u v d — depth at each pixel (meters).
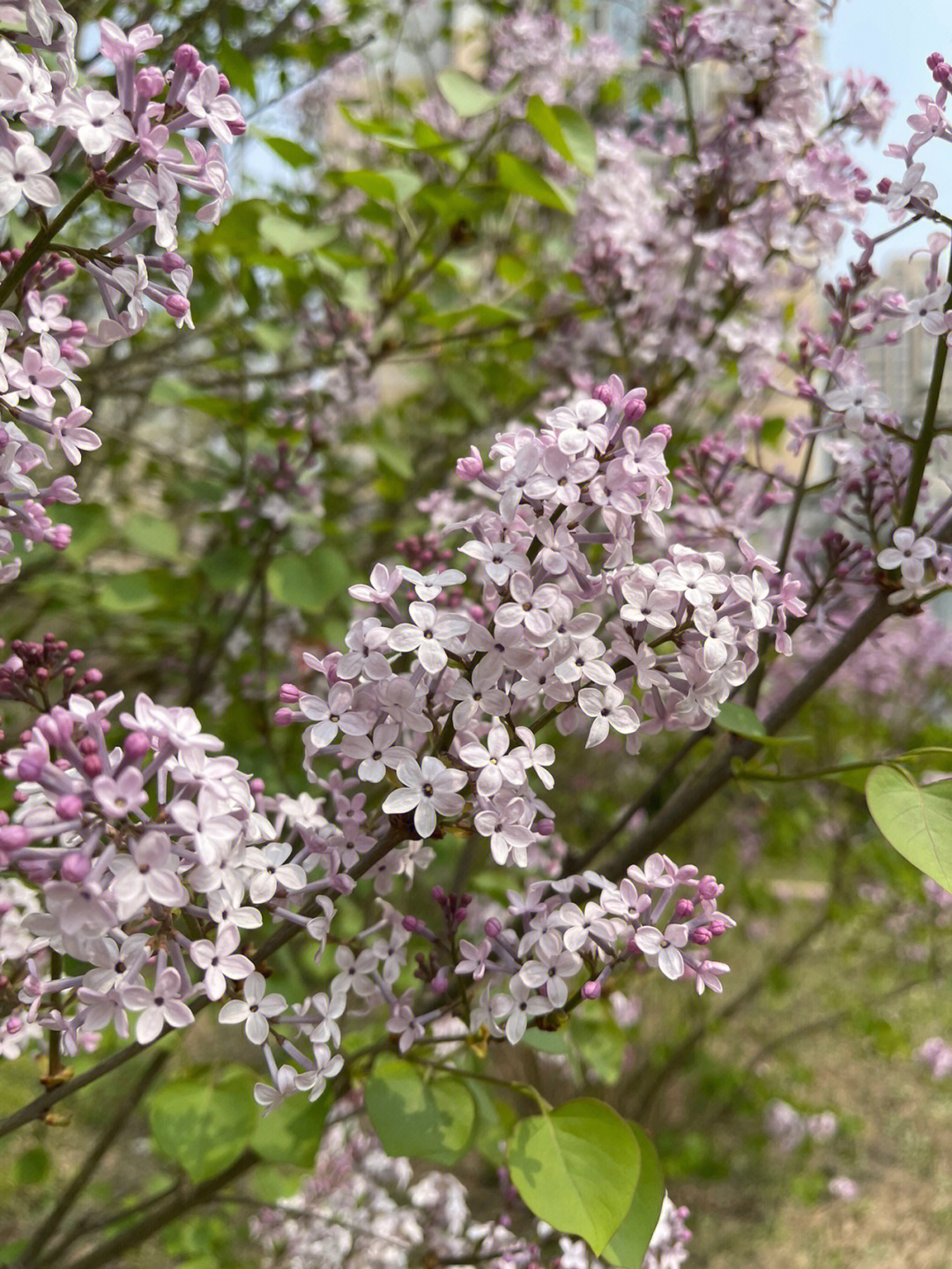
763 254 2.79
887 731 6.70
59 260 1.48
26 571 3.59
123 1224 3.38
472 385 4.18
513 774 1.38
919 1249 5.89
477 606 1.72
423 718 1.40
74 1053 1.38
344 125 5.53
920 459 1.93
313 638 3.91
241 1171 2.23
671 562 1.52
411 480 4.56
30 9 1.25
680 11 3.05
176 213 1.32
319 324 3.74
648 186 3.74
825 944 8.15
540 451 1.40
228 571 3.16
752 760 2.08
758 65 2.84
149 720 1.19
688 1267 5.61
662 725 1.56
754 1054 7.32
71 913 1.09
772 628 1.53
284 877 1.48
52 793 1.18
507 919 1.90
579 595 1.47
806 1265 5.73
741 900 6.80
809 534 2.87
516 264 3.52
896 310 1.84
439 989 1.68
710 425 4.12
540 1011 1.57
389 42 4.82
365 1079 2.03
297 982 2.37
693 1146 5.80
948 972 7.24
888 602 1.99
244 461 3.38
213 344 3.94
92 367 3.57
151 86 1.24
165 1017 1.25
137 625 4.00
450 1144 1.77
